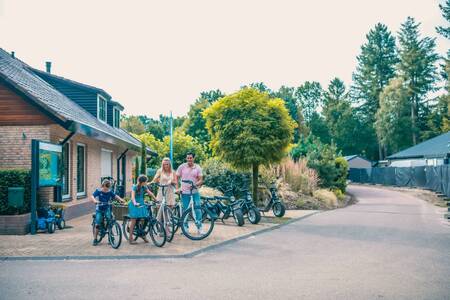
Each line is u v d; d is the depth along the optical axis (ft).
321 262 28.27
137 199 34.06
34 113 46.42
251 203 49.67
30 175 42.14
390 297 20.20
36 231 39.83
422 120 245.65
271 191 58.90
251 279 23.62
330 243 36.29
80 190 59.36
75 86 74.33
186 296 20.35
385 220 55.26
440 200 92.38
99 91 74.38
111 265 27.20
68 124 45.62
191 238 36.65
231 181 74.84
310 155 100.17
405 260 28.91
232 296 20.35
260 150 55.67
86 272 25.21
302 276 24.32
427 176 118.83
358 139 285.84
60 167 44.96
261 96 58.44
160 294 20.68
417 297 20.20
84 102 74.43
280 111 57.88
